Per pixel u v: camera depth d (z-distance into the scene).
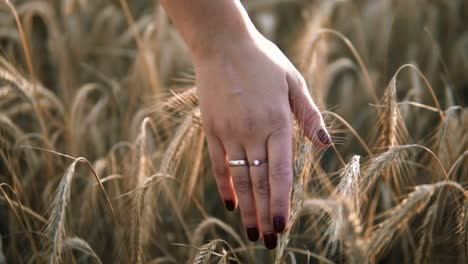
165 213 1.09
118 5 1.66
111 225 1.05
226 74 0.79
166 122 1.02
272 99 0.78
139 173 0.95
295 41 1.35
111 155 1.03
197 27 0.79
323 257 0.87
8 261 1.01
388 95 0.90
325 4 1.33
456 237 0.93
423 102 1.30
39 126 1.15
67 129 1.13
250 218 0.81
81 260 1.02
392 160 0.84
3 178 1.01
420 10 1.49
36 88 1.08
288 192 0.78
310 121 0.80
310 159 0.84
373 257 0.90
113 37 1.52
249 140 0.78
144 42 1.24
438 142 0.95
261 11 1.59
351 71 1.44
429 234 0.90
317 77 1.07
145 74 1.21
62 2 1.51
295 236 0.97
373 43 1.49
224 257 0.83
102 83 1.43
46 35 1.54
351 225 0.89
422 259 0.91
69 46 1.46
